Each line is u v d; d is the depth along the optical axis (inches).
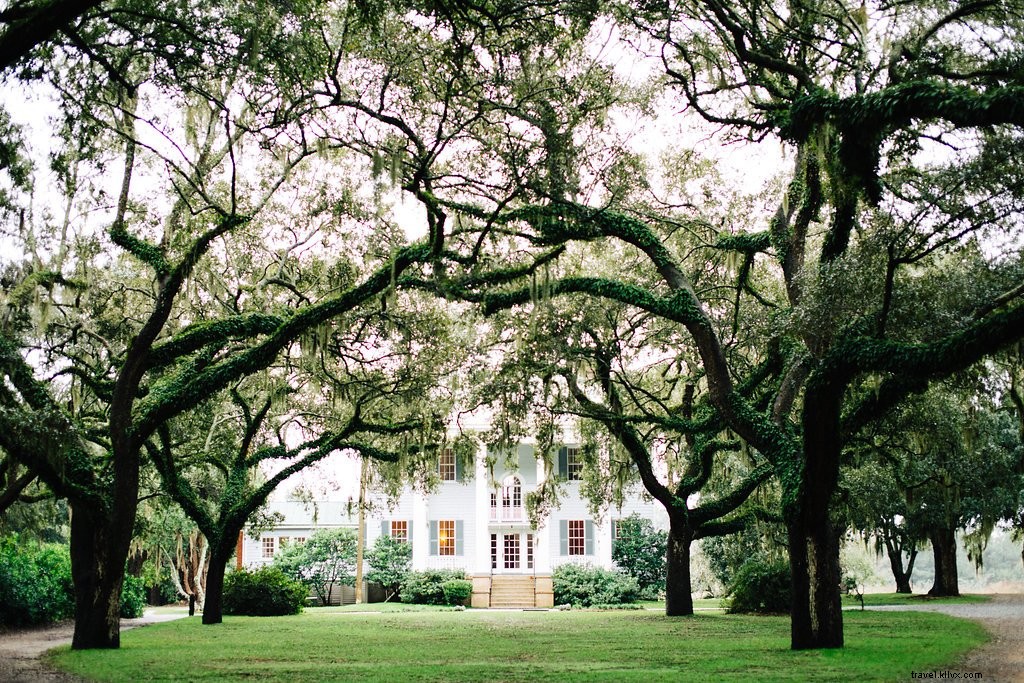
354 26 609.6
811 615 634.2
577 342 912.9
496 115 652.7
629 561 1750.7
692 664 546.9
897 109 475.5
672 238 940.0
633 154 720.3
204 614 1044.5
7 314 746.2
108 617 709.3
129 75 645.9
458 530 1784.0
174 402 724.0
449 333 961.5
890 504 1152.8
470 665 563.5
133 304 929.5
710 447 1072.8
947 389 769.6
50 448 656.4
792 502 637.3
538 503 1102.4
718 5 639.1
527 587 1653.5
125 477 717.3
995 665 510.0
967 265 605.9
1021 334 493.7
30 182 665.0
